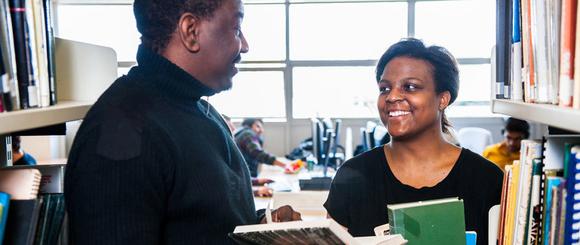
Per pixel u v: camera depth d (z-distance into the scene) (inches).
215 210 42.0
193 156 41.1
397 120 49.6
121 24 250.7
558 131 42.3
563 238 32.1
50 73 38.9
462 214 39.8
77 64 51.3
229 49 44.5
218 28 42.9
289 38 251.8
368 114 253.8
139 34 43.7
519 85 40.6
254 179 161.9
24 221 32.7
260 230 34.3
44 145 221.1
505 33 44.3
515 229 37.9
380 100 51.4
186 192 40.2
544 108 32.8
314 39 252.1
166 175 38.7
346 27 249.4
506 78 44.2
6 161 48.4
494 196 48.8
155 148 37.8
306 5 248.8
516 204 37.9
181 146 40.2
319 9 248.8
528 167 35.9
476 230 48.4
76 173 36.6
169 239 40.6
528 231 35.9
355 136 254.5
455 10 242.4
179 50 42.3
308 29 251.3
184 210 40.4
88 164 36.1
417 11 244.7
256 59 254.7
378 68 52.4
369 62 250.7
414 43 51.1
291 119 259.9
